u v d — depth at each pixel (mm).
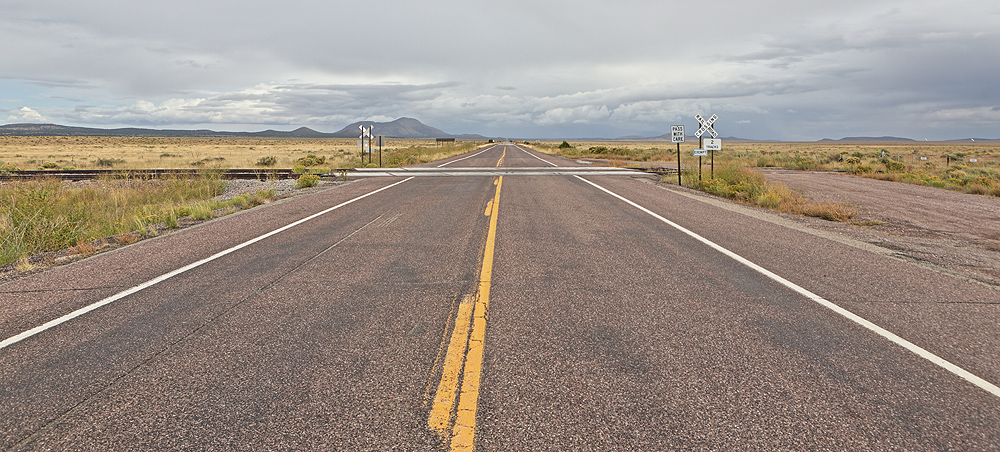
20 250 7227
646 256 6559
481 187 16234
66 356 3486
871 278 5535
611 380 3088
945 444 2447
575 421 2637
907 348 3609
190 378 3143
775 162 34438
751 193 14414
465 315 4273
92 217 10633
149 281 5410
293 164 37906
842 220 10570
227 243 7465
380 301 4676
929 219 10984
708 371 3219
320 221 9492
